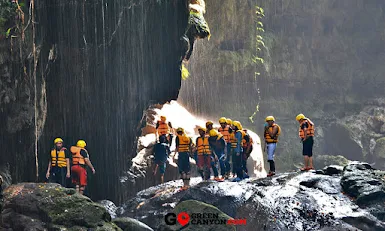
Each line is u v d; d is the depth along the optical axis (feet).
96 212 39.14
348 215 40.91
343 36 137.28
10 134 48.93
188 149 54.29
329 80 134.31
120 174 65.46
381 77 139.64
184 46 65.67
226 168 57.21
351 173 47.21
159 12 62.08
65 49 56.03
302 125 52.95
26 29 49.44
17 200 39.29
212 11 108.58
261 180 51.29
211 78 111.75
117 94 61.62
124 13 58.95
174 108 91.71
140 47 61.72
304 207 42.50
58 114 57.31
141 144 72.54
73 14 55.11
